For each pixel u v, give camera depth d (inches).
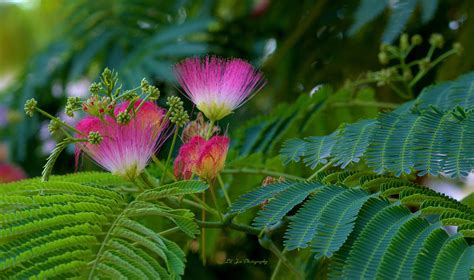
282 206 30.9
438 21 45.8
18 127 49.7
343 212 30.1
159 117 32.3
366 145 31.9
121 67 46.1
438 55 46.3
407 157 31.3
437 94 35.6
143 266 29.6
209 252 40.1
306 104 41.1
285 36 51.8
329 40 48.8
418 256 29.0
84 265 29.6
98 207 30.5
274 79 50.1
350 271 29.2
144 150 32.1
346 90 41.4
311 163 32.5
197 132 33.7
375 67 47.6
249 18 51.6
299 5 50.4
